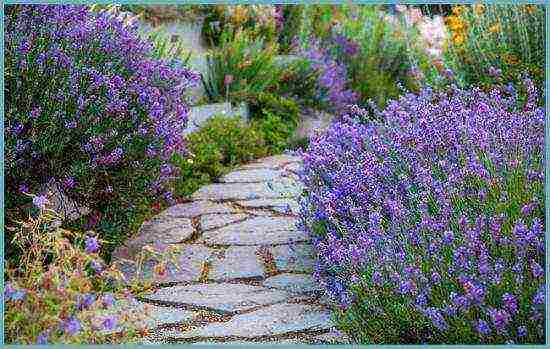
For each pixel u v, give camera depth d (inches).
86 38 186.1
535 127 157.6
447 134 164.9
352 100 386.6
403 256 130.8
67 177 169.9
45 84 170.9
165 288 171.8
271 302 162.6
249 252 196.4
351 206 163.8
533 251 123.5
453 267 122.7
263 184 267.9
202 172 275.0
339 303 147.6
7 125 161.2
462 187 144.3
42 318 106.6
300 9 416.8
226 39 366.3
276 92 362.6
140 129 180.5
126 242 201.6
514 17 263.3
